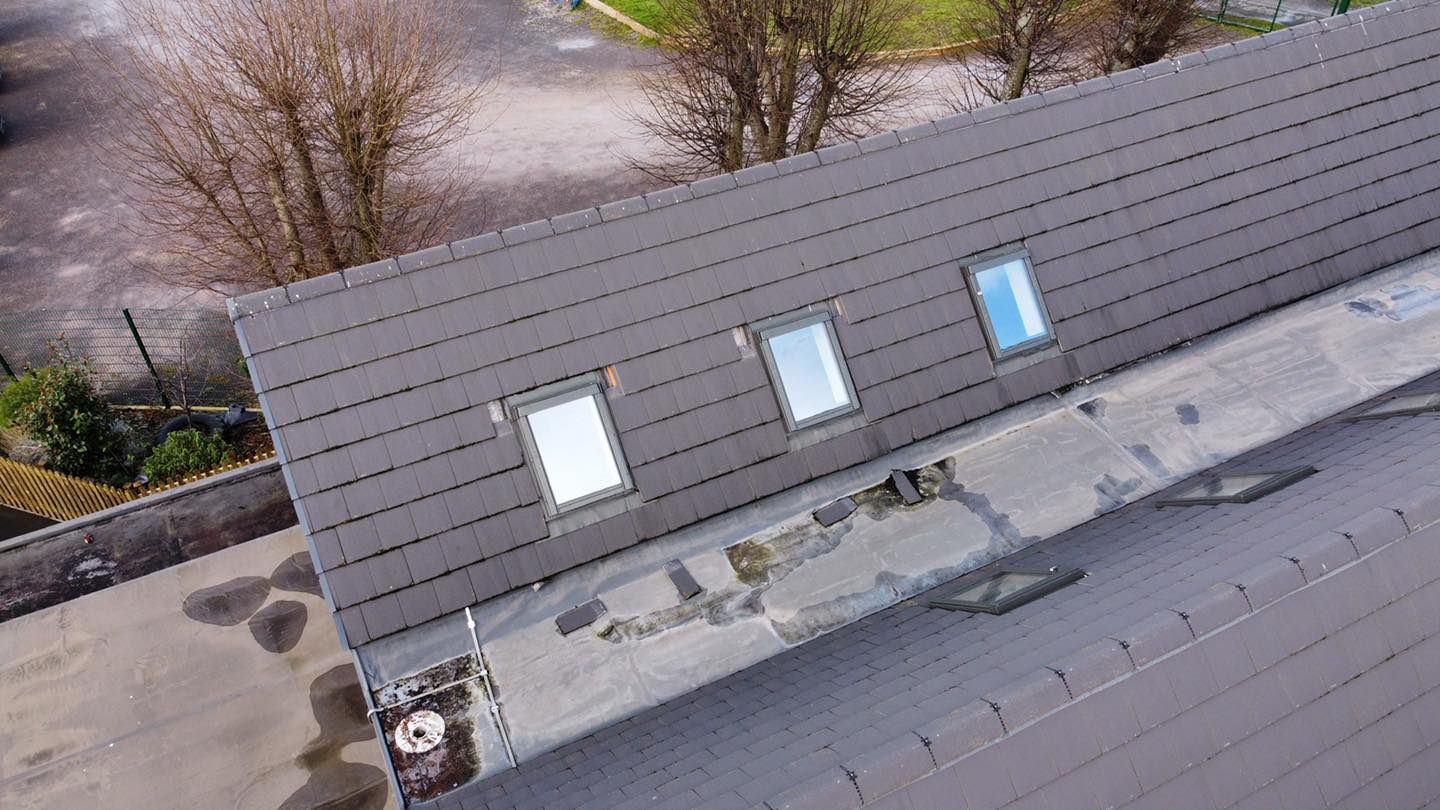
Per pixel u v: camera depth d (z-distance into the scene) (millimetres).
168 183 19672
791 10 20922
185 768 13203
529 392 11156
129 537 17219
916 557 11352
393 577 10484
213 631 14930
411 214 24109
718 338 11750
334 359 10742
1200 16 30266
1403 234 14539
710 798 6652
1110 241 13219
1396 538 7293
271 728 13633
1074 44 25750
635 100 28812
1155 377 13148
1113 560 9266
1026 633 7754
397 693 10250
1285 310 13914
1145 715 6480
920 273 12477
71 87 27953
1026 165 13164
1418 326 13703
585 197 25375
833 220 12383
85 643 14805
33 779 13094
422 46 22688
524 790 8953
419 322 11039
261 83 17969
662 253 11828
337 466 10539
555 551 10906
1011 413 12664
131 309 22750
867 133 25359
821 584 11117
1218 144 13977
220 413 21125
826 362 11992
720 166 22500
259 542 16234
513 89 29250
